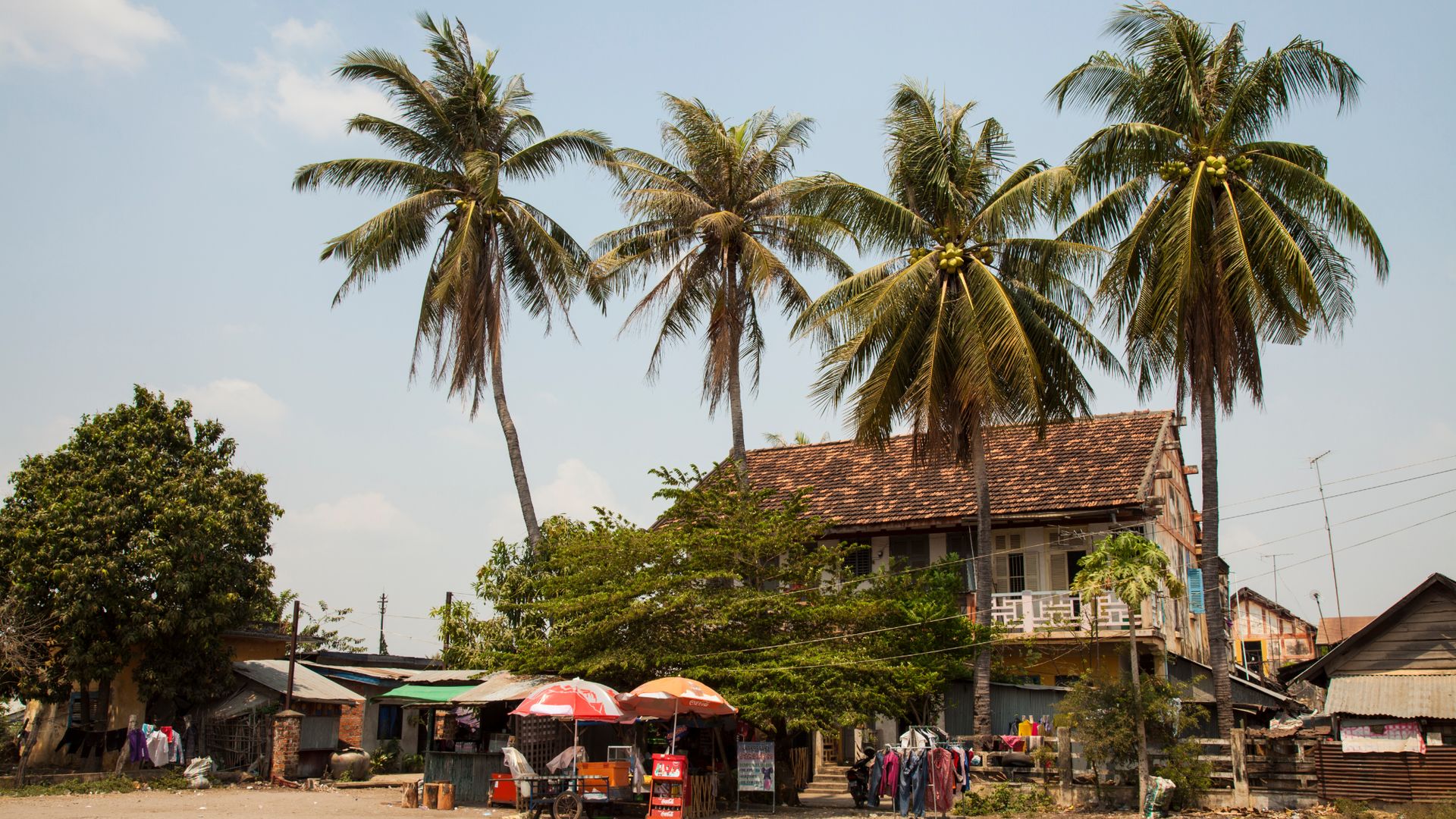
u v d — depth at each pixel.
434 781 22.31
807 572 22.25
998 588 27.31
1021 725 24.00
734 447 26.30
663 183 27.30
